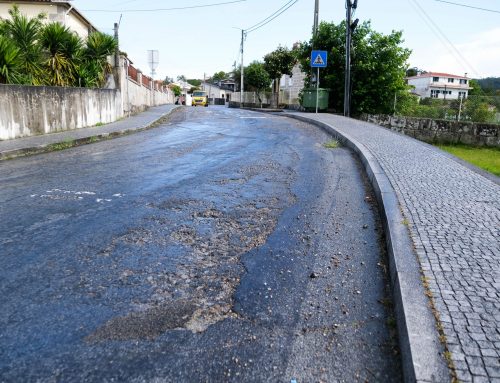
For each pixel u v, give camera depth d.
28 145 10.33
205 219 5.14
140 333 2.84
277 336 2.85
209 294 3.39
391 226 4.41
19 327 2.88
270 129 15.38
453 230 4.32
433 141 16.92
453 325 2.65
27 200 5.84
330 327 2.96
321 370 2.53
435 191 5.86
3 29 14.12
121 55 19.89
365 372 2.52
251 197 6.14
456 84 73.88
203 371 2.49
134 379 2.41
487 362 2.32
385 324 3.01
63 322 2.95
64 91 13.84
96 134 12.80
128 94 21.34
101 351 2.65
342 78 23.81
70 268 3.77
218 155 9.65
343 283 3.61
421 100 24.47
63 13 21.06
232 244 4.40
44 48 15.13
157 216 5.21
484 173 7.20
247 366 2.54
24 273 3.66
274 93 38.22
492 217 4.75
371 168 7.39
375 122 19.47
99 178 7.24
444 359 2.35
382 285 3.58
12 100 11.54
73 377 2.42
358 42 22.81
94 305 3.18
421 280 3.24
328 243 4.47
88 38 17.72
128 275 3.66
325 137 12.98
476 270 3.42
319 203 5.90
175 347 2.71
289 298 3.35
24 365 2.51
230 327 2.94
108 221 5.00
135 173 7.66
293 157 9.43
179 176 7.43
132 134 14.15
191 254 4.13
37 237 4.47
